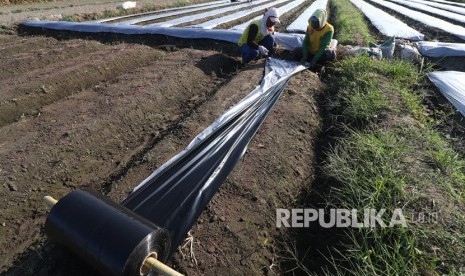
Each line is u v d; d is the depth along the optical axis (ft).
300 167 11.80
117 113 15.21
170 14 42.98
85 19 40.14
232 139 12.73
